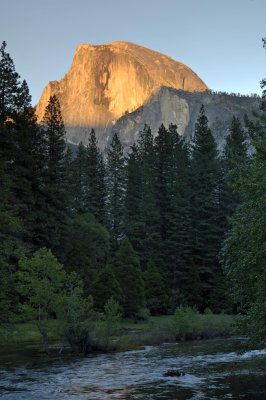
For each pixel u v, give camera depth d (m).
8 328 27.77
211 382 21.19
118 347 35.25
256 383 20.59
